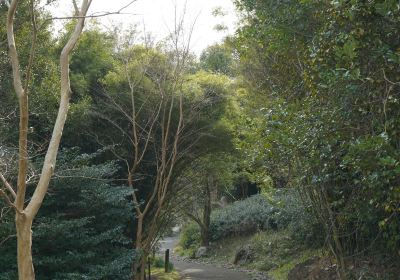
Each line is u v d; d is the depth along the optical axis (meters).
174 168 14.02
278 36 8.73
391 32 6.20
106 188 11.40
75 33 6.53
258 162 9.69
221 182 18.75
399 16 5.79
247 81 13.00
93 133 12.79
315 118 7.10
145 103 12.99
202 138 13.66
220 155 14.49
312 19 8.09
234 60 14.87
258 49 11.48
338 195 9.48
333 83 6.25
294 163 8.99
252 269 18.28
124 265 10.86
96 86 13.18
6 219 9.89
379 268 10.84
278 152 8.31
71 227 10.37
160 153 13.61
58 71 11.84
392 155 5.39
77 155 11.48
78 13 7.19
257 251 19.61
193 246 25.23
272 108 8.66
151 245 13.34
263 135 8.05
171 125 13.42
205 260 22.12
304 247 16.94
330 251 12.08
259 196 24.02
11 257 9.98
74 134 12.48
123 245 12.38
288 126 7.24
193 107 13.24
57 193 11.03
